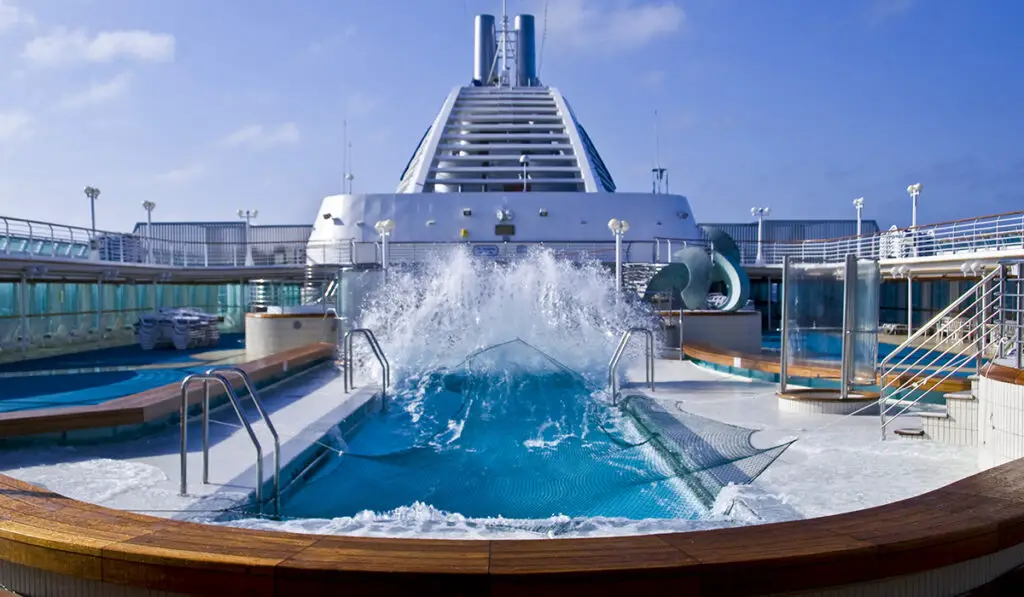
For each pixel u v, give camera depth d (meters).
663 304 14.77
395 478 5.48
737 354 11.59
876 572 2.85
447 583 2.68
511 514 4.72
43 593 3.10
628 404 8.12
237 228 37.72
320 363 12.38
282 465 5.61
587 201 24.30
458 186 28.44
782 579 2.76
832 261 25.81
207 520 4.32
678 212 24.62
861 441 6.36
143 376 12.65
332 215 24.34
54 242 18.84
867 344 7.92
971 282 19.62
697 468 5.27
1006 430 4.97
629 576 2.69
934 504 3.38
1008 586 3.18
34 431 6.14
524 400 8.30
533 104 33.81
